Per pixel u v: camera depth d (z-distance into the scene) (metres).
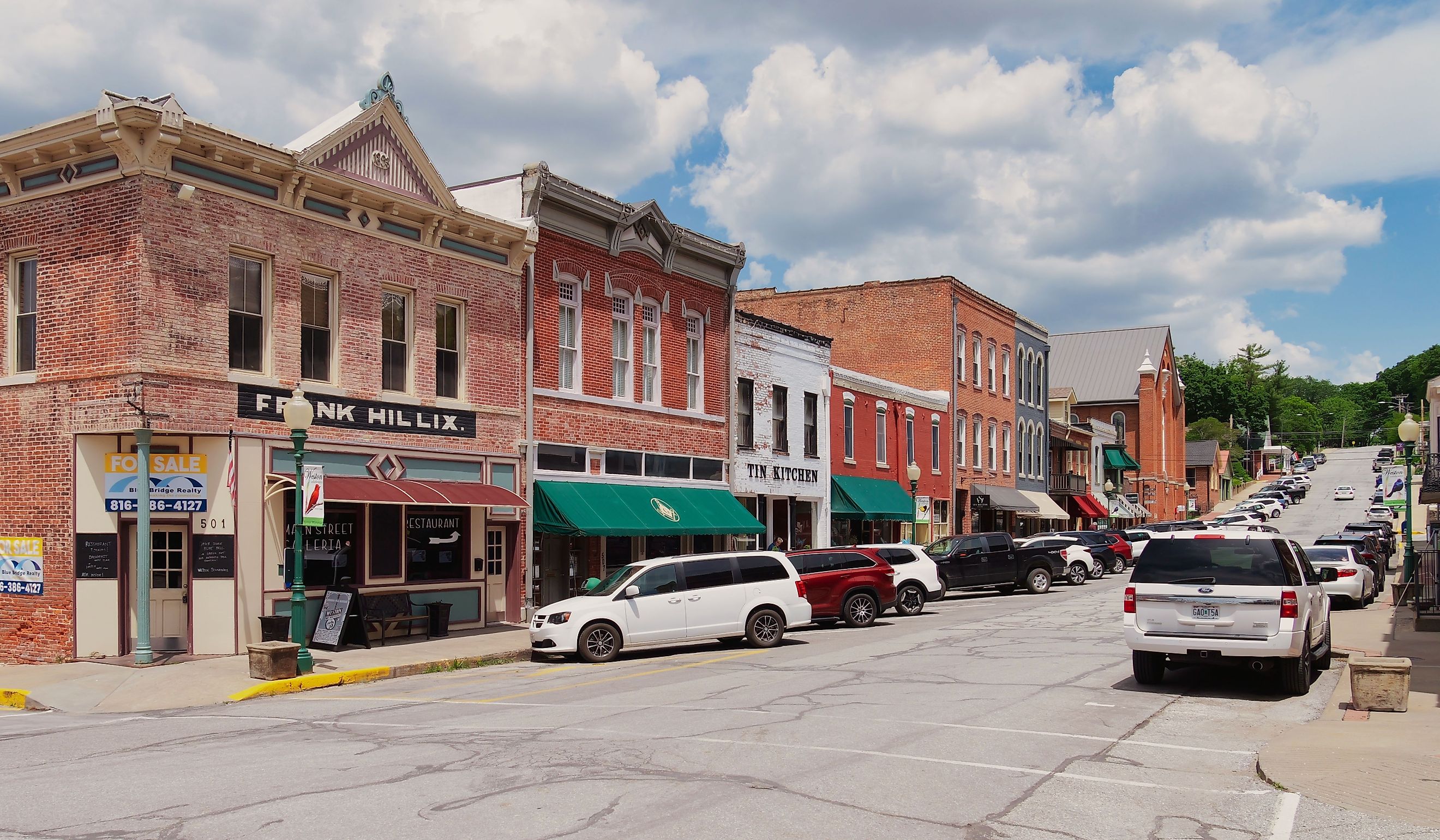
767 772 9.12
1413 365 187.50
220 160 17.56
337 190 19.41
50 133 17.03
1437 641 19.33
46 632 17.41
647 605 18.92
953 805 8.16
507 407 22.89
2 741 11.63
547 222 24.06
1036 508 53.69
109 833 7.47
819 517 35.53
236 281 18.02
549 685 15.44
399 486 19.77
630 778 8.91
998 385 52.31
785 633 22.66
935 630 22.39
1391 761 9.29
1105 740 10.76
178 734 11.88
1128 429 88.31
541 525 23.53
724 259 29.91
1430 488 29.64
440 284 21.53
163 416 16.72
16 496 17.78
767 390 32.62
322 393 19.02
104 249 16.94
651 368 27.83
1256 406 158.00
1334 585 27.91
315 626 18.77
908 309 47.22
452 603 21.39
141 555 16.58
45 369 17.55
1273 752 9.82
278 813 7.88
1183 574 13.84
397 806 8.06
